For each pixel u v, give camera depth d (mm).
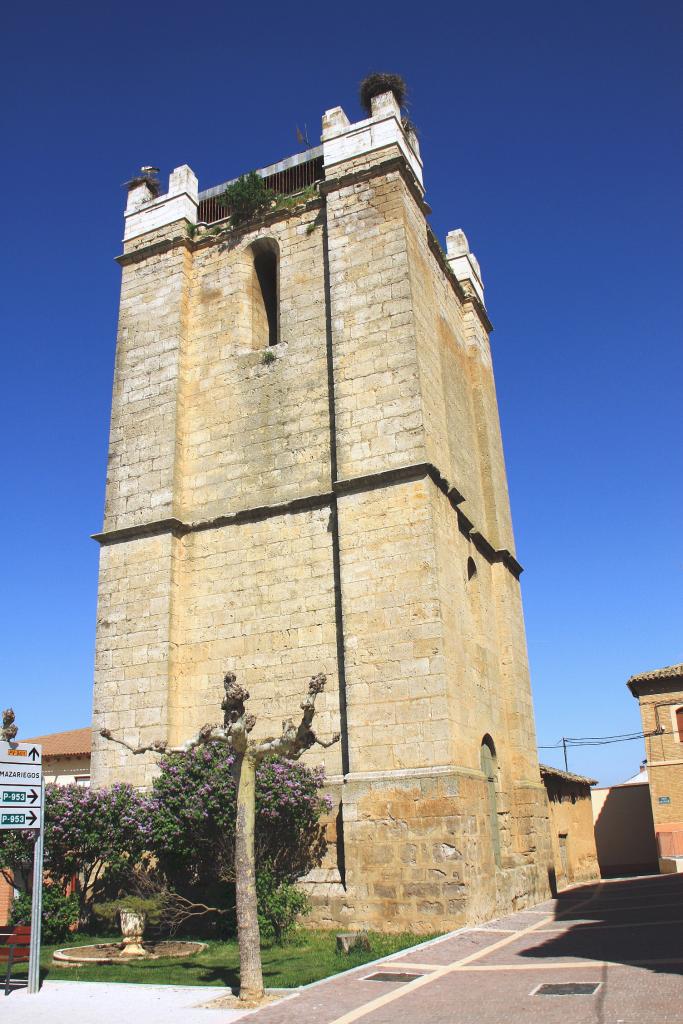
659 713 43688
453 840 17312
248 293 25688
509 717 25562
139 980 13797
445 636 19234
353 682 19344
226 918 17922
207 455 24156
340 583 20531
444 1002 10844
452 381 27266
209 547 23062
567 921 18328
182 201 27219
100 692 22547
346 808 18406
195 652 22281
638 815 48156
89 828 19000
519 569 29469
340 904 17891
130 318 26594
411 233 23625
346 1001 11328
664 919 17547
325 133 25531
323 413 22812
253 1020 10633
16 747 14047
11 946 13500
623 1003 10008
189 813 17578
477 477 28344
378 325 22250
